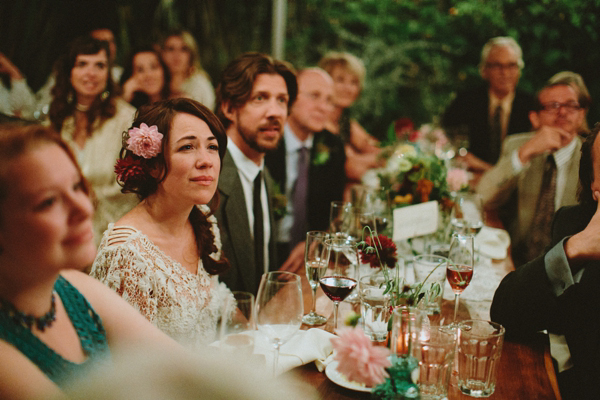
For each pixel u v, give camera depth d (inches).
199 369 20.7
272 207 97.6
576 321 59.0
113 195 123.6
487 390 47.4
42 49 169.3
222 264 68.2
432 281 61.9
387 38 244.2
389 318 51.2
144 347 40.8
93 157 121.4
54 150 31.9
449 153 141.7
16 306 34.4
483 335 46.7
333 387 48.5
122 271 56.8
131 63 152.3
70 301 39.6
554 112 110.3
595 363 57.2
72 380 35.5
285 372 50.1
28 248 31.6
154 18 193.3
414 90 242.7
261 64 87.7
